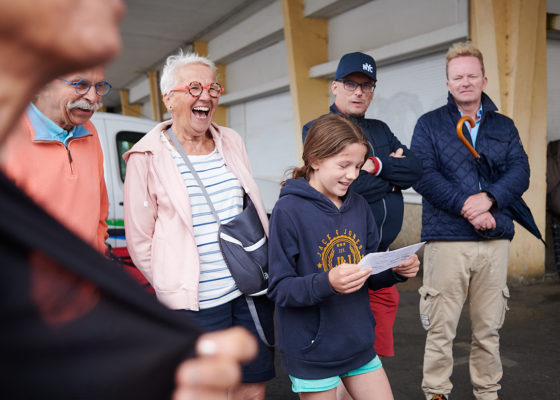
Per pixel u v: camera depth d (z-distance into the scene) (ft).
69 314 1.31
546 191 17.26
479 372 8.37
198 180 6.28
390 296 7.47
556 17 16.80
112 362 1.34
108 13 1.37
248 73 33.60
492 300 8.18
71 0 1.27
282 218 5.52
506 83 15.81
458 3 17.69
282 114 29.91
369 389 5.61
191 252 6.02
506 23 15.62
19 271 1.24
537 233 8.55
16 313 1.22
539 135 16.40
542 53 16.15
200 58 6.44
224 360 1.50
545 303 14.70
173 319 1.52
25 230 1.25
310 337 5.41
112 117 13.11
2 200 1.24
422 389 8.86
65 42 1.28
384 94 22.15
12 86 1.30
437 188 8.11
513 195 8.07
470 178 8.25
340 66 7.51
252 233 6.19
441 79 19.22
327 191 5.85
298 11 24.70
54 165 5.08
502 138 8.46
